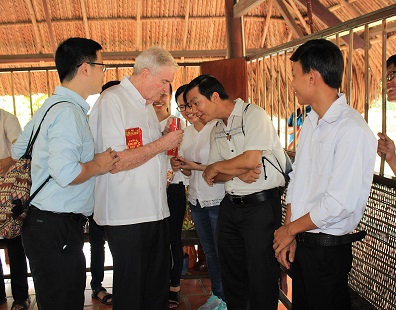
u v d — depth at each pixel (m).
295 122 2.90
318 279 1.72
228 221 2.52
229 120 2.42
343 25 2.25
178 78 7.20
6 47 7.14
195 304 3.31
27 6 6.80
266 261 2.41
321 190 1.66
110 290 3.55
